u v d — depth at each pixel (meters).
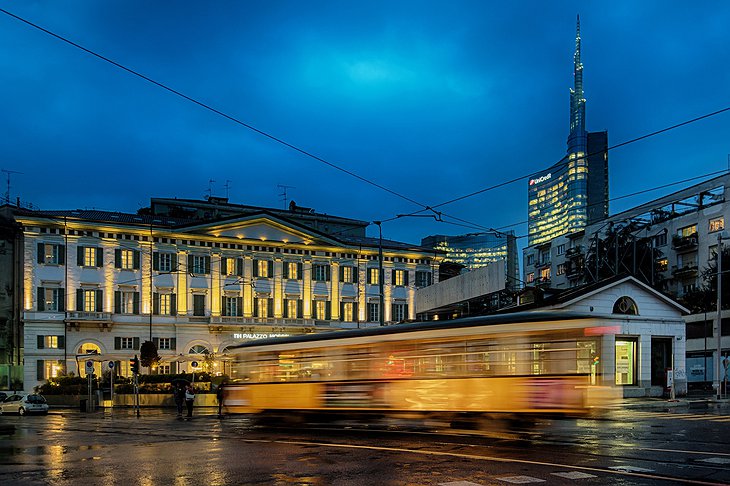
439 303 42.00
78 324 60.84
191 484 11.90
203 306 66.31
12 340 62.12
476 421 20.98
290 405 24.16
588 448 15.60
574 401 17.98
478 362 19.69
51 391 54.19
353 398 22.31
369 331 22.45
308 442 18.09
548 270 90.56
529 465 13.09
